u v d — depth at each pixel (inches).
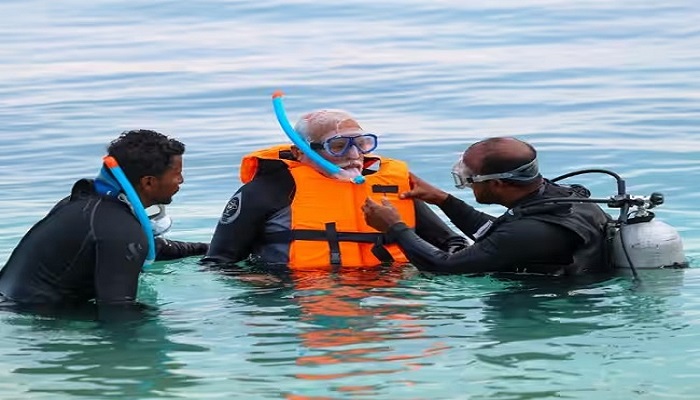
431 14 1209.4
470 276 412.8
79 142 717.3
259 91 870.4
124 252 370.9
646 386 303.1
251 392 301.4
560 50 1012.5
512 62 964.6
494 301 382.3
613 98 813.2
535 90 849.5
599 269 414.0
